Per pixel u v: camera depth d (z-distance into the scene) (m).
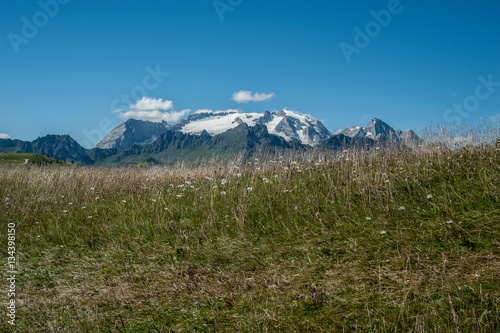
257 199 6.54
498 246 3.77
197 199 7.19
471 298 2.90
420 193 5.52
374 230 4.70
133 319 3.36
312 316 3.04
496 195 4.86
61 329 3.24
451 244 4.00
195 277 4.16
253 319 3.08
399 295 3.14
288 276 3.90
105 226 6.46
